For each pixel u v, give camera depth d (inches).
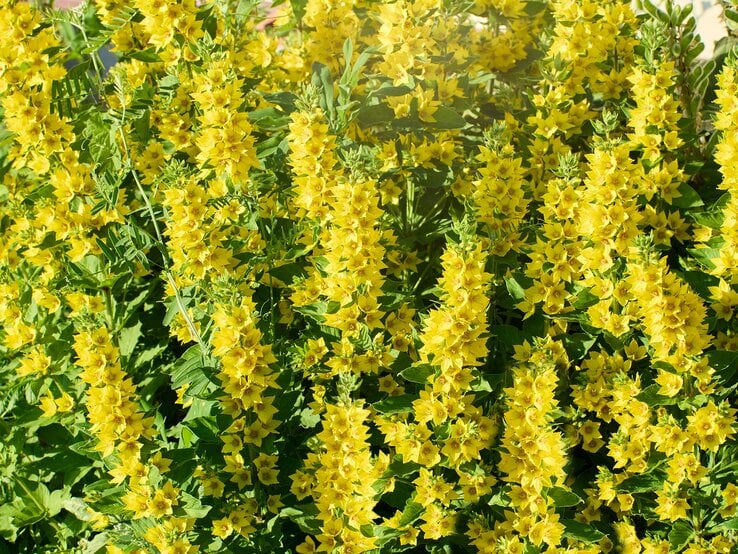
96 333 19.9
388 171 24.1
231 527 20.3
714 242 20.7
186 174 21.7
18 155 25.2
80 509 24.4
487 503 20.5
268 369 19.4
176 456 19.9
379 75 25.3
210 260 20.3
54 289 24.6
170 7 23.4
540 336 21.7
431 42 24.5
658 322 18.2
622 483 20.3
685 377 19.0
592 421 21.3
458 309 18.1
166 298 22.9
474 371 20.2
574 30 25.3
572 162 20.9
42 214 23.1
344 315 20.4
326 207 20.9
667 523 20.8
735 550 19.3
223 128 20.9
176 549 19.3
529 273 21.4
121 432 19.2
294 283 21.9
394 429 19.7
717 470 19.7
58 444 25.2
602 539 20.7
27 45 22.9
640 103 21.9
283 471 21.7
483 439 19.5
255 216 22.3
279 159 24.4
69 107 24.1
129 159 21.9
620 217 19.4
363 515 20.0
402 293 22.5
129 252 22.5
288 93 24.9
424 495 19.3
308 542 20.9
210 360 20.6
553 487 19.0
